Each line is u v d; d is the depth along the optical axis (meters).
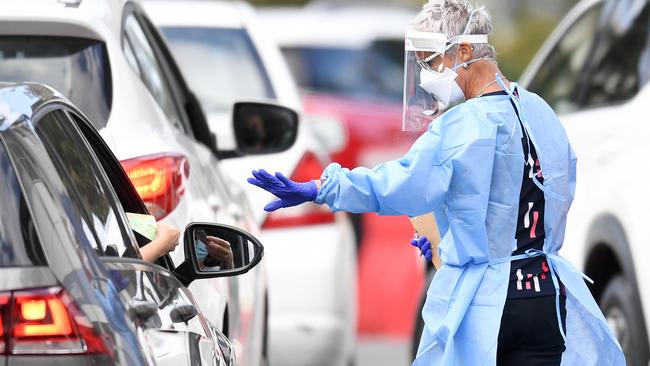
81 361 11.73
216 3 34.47
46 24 18.09
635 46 26.84
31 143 12.57
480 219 16.47
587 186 26.80
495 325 16.53
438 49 16.91
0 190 12.06
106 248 13.37
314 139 30.28
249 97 31.94
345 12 65.88
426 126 17.55
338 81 60.84
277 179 16.53
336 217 27.66
